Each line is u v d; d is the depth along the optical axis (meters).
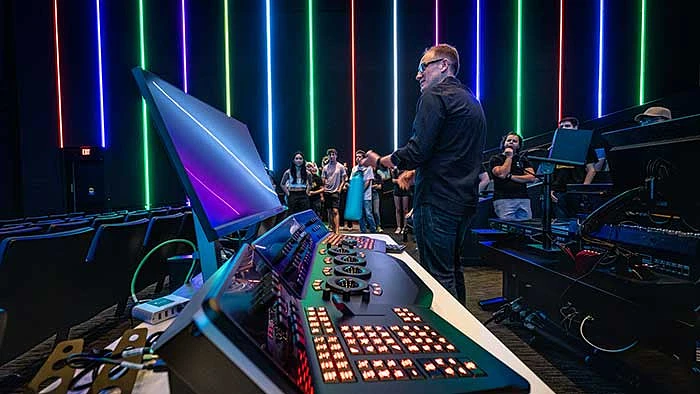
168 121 0.58
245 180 0.90
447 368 0.46
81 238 2.04
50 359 0.49
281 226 0.99
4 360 1.59
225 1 6.98
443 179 1.59
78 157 7.10
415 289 0.80
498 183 3.35
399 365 0.46
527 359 1.96
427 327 0.58
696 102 4.63
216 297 0.37
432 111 1.53
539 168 1.81
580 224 1.50
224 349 0.32
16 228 2.75
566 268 1.58
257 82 7.05
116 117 7.16
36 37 7.06
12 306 1.62
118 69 7.09
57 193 7.16
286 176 5.56
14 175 7.22
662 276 1.17
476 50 6.89
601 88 6.76
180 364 0.32
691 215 1.02
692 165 1.00
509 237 2.23
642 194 1.17
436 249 1.63
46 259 1.79
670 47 6.57
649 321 1.08
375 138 7.12
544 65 6.82
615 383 1.71
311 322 0.58
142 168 7.22
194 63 7.02
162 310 0.66
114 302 2.40
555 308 2.08
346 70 7.09
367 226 6.23
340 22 7.05
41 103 7.11
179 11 6.99
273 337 0.42
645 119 2.66
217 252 0.70
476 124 1.59
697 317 0.99
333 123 7.11
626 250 1.24
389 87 7.08
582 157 1.50
